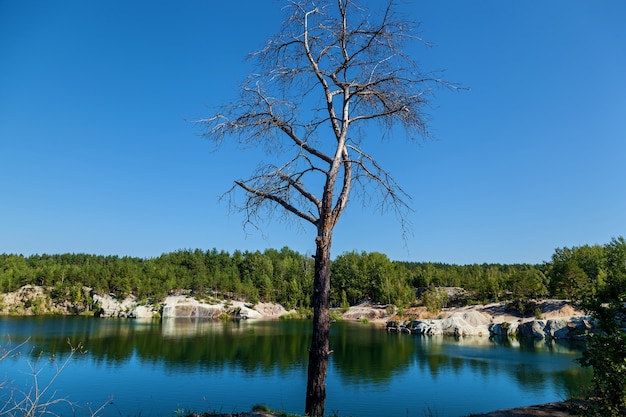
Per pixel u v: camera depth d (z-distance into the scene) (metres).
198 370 30.83
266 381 27.19
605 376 6.72
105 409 20.16
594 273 71.25
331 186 9.24
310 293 110.88
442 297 81.94
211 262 135.25
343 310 95.12
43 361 31.52
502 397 22.72
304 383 26.53
